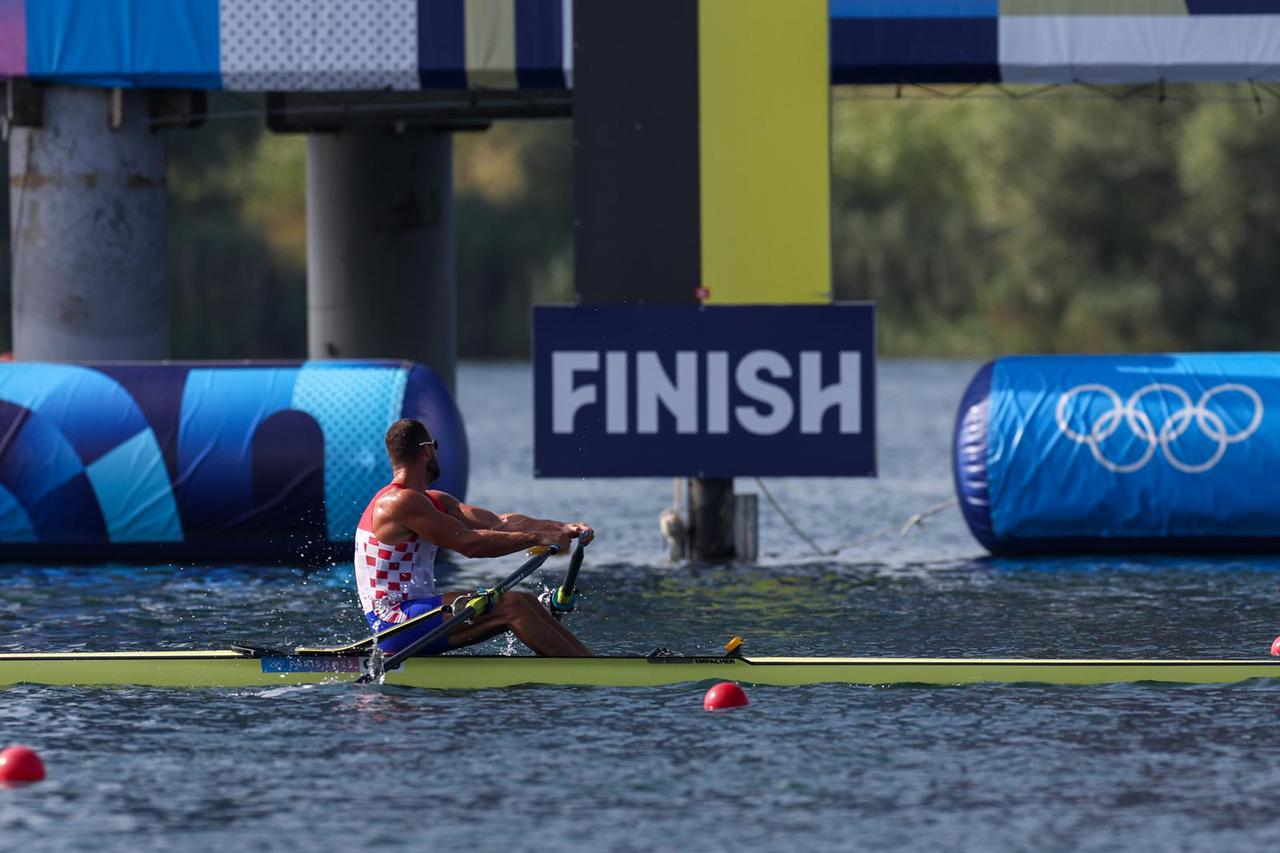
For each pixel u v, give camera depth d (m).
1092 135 178.12
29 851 24.98
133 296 59.28
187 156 199.12
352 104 73.88
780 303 51.78
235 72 56.19
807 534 62.16
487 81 56.28
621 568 53.12
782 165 51.53
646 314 52.00
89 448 51.66
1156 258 182.00
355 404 51.88
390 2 55.78
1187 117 176.12
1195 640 40.22
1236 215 174.62
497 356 195.38
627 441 52.25
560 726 31.48
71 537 51.97
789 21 51.22
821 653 38.91
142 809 26.84
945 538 60.75
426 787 27.86
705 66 51.50
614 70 51.66
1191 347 181.25
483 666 34.53
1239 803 26.88
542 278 194.62
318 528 51.75
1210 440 52.22
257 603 45.81
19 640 40.69
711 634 41.34
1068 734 30.86
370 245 77.69
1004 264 192.00
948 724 31.53
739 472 52.09
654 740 30.56
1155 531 52.69
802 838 25.31
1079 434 52.78
